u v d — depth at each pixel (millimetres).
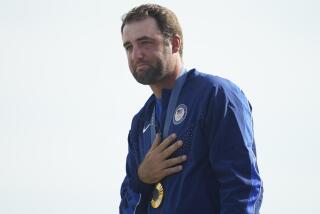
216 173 14016
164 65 14953
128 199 15898
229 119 14062
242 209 13500
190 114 14570
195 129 14344
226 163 13867
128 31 15062
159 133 15039
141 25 14922
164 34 15023
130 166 16297
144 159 14953
